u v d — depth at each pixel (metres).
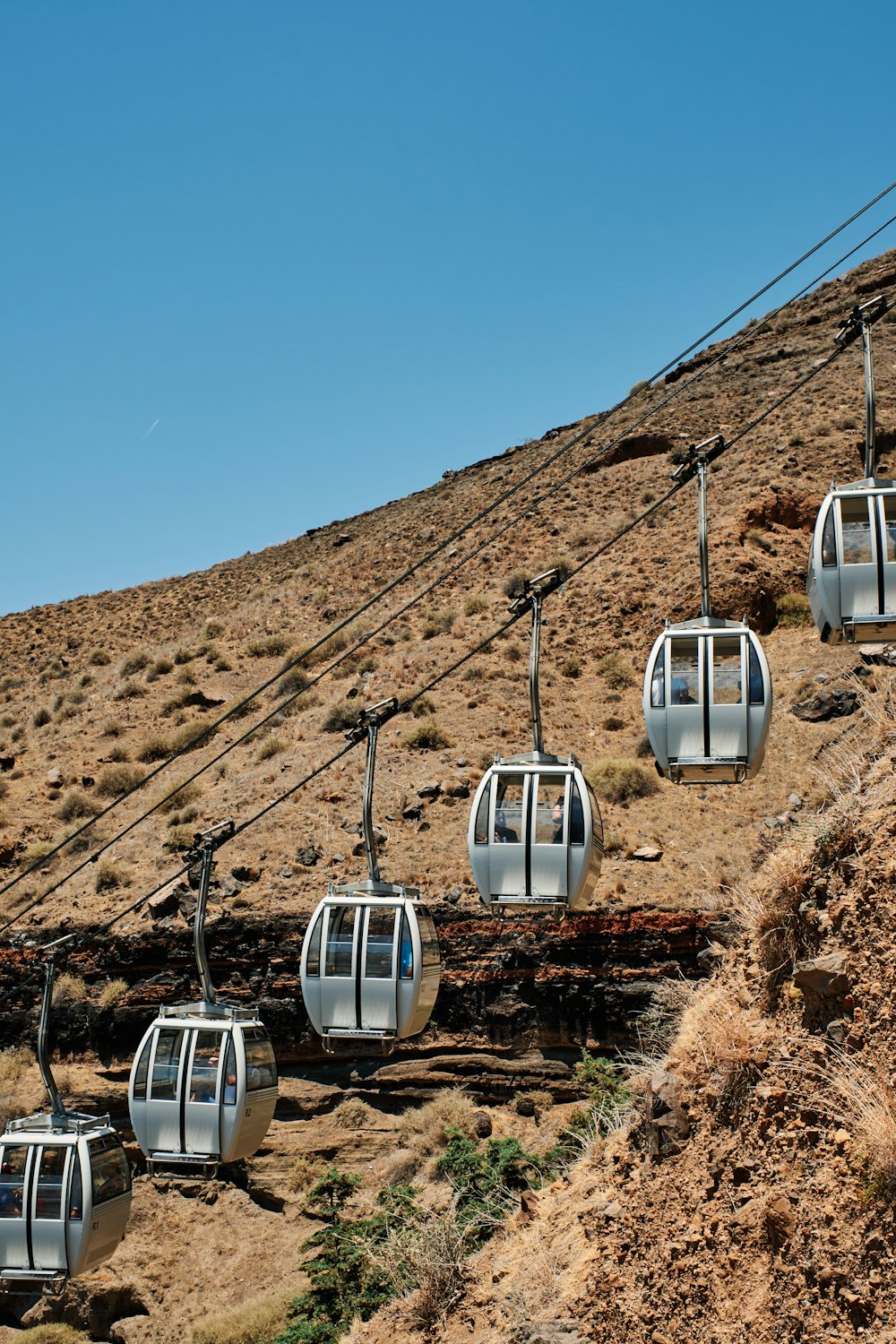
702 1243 9.74
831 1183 8.74
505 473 96.06
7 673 86.94
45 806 53.03
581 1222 12.12
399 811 43.00
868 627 14.31
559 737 48.25
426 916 16.45
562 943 34.31
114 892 41.22
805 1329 8.25
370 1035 15.56
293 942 36.22
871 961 9.74
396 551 83.69
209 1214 31.12
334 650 64.19
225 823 19.41
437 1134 30.88
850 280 101.12
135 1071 17.50
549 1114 31.16
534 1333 10.55
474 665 55.50
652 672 15.20
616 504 73.94
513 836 15.38
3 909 41.84
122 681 69.00
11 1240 18.88
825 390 77.69
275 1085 18.06
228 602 90.69
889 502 14.49
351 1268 21.94
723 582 55.16
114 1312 29.39
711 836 39.28
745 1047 10.62
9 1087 34.84
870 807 11.01
